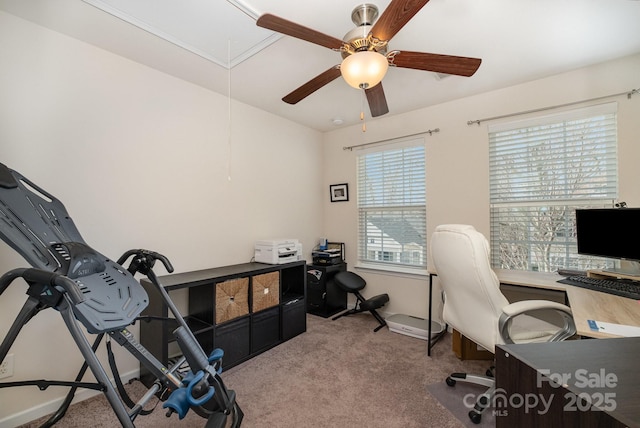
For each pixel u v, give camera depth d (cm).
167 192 231
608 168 218
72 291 91
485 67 223
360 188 371
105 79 199
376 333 285
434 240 180
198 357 138
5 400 157
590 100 222
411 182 325
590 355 67
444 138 295
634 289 157
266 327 251
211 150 264
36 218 129
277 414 165
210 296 215
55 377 173
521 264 254
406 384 195
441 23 171
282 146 339
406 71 231
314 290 345
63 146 181
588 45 195
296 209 357
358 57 140
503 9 160
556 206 240
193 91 250
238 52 204
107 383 95
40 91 173
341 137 383
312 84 180
